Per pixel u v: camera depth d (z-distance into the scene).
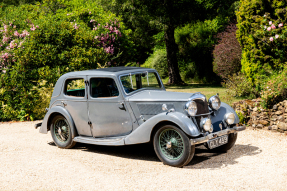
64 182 4.03
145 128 4.58
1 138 7.04
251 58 8.57
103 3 19.44
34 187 3.90
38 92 9.30
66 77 5.87
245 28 8.55
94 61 10.37
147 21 18.27
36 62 9.43
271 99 6.51
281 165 4.36
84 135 5.67
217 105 4.95
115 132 5.25
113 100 5.14
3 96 9.31
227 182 3.80
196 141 4.16
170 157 4.54
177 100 4.65
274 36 7.70
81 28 11.12
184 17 17.67
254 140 5.78
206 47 19.89
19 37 10.56
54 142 6.36
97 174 4.30
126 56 14.99
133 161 4.92
